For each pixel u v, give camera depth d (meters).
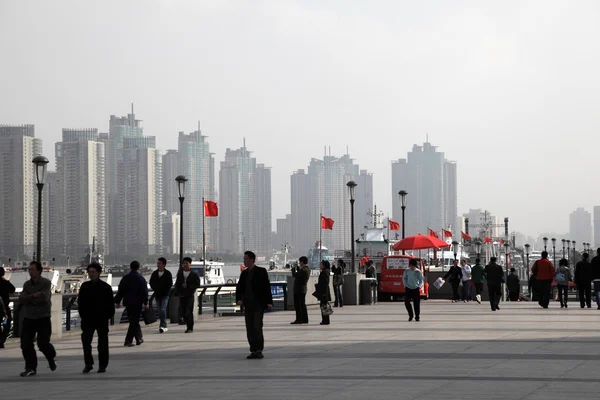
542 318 31.59
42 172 32.06
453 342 22.59
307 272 31.12
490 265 37.28
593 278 37.03
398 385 15.05
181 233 42.41
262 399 13.80
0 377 17.97
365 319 32.53
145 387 15.63
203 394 14.55
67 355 22.30
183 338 26.28
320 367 17.86
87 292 18.23
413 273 31.02
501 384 14.90
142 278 24.47
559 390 14.12
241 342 24.44
